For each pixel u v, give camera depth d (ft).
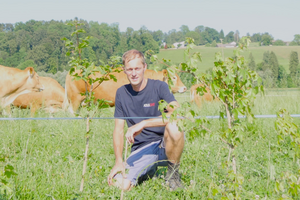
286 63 421.18
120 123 11.39
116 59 10.66
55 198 9.78
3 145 16.12
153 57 8.36
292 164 13.42
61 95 36.45
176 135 10.31
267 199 9.23
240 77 8.14
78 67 10.09
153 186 10.89
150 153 11.37
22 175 10.90
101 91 32.17
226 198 7.83
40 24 652.89
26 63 440.04
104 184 10.82
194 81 8.48
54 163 13.01
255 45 530.68
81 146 17.19
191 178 11.71
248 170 12.92
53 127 20.99
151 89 11.17
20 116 29.22
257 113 26.89
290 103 31.58
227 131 8.17
